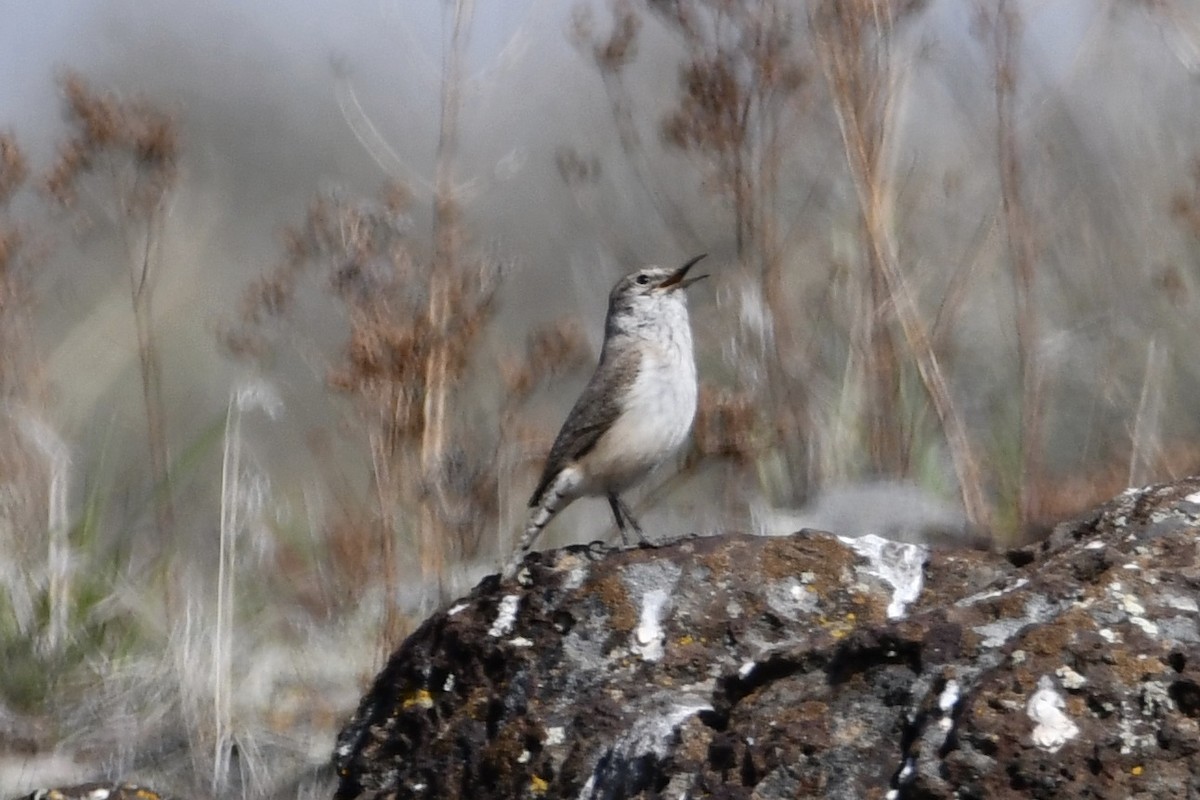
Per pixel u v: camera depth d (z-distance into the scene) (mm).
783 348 13438
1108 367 13273
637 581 8070
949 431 12141
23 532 12984
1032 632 6324
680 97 14156
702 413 12961
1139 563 6773
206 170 23156
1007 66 12805
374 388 12078
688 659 7793
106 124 13438
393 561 12078
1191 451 12492
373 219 12398
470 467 12750
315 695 11984
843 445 13094
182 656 11906
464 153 18953
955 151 15156
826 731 6480
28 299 13859
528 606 8148
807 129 14602
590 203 15906
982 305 14266
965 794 6016
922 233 14695
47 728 11641
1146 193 14109
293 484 15078
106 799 9273
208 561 14125
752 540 8227
